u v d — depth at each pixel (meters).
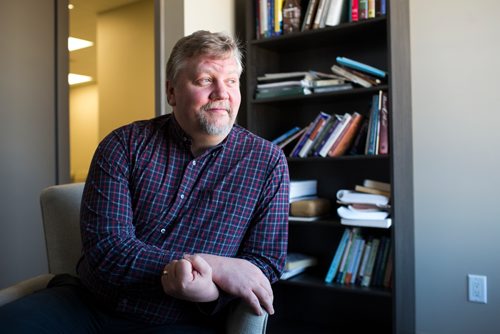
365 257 2.13
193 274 1.11
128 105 4.45
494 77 2.10
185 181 1.33
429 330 2.26
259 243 1.33
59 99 2.70
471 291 2.16
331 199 2.48
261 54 2.46
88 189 1.27
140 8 4.35
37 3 2.62
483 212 2.14
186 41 1.34
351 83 2.17
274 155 1.41
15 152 2.50
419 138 2.27
